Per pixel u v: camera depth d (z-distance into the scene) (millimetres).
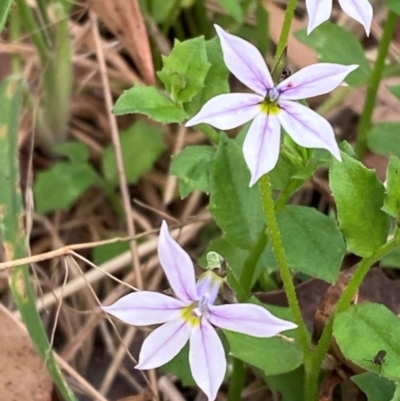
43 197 129
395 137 124
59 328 118
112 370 112
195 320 70
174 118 93
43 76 130
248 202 96
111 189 133
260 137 67
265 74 68
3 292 120
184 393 112
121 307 69
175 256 68
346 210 77
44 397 99
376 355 78
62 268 125
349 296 81
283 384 99
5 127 104
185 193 103
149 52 120
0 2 97
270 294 110
